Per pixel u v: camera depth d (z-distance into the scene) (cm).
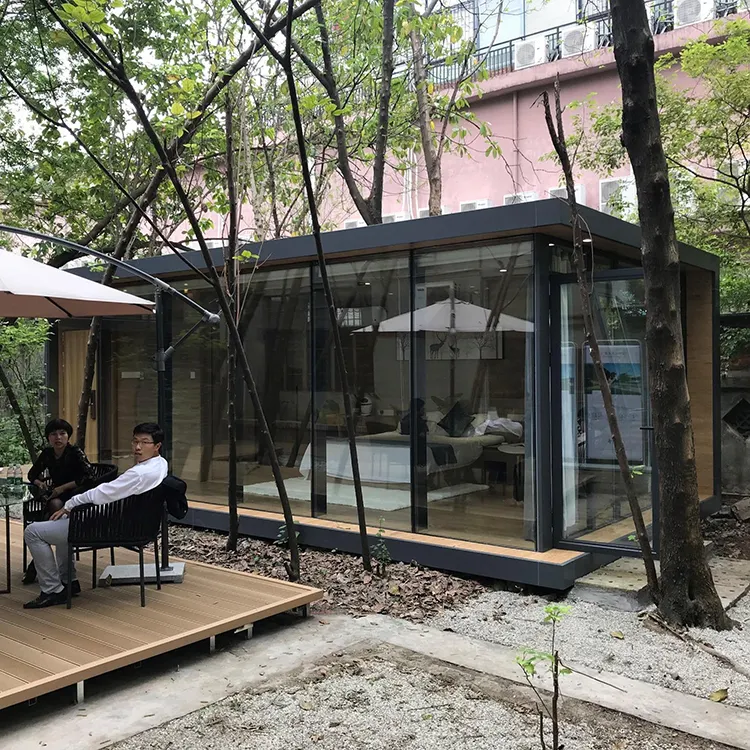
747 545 708
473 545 600
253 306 773
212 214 1495
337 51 987
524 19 1400
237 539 700
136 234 1055
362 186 1341
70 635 416
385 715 352
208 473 817
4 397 1006
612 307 582
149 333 886
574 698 373
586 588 542
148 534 479
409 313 652
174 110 581
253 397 574
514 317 587
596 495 589
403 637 464
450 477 629
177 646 409
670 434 477
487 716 351
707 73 804
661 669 410
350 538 657
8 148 988
